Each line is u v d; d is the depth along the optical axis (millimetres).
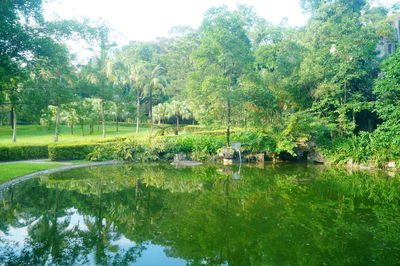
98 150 18953
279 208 8328
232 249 5582
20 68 11219
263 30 32750
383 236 6211
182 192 10367
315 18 25688
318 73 20000
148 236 6234
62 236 6195
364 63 21625
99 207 8398
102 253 5363
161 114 37406
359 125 22875
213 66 20906
